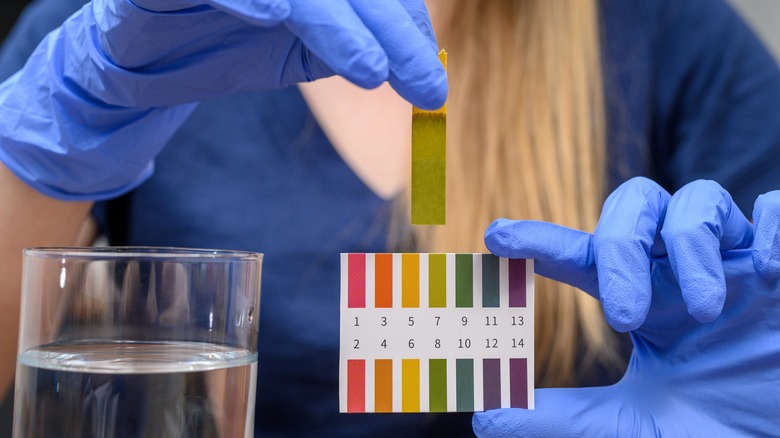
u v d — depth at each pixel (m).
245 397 0.40
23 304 0.40
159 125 0.51
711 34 0.66
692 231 0.45
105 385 0.38
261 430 0.60
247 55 0.47
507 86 0.62
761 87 0.64
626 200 0.46
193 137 0.62
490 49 0.63
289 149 0.62
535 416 0.44
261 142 0.62
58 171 0.52
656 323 0.48
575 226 0.61
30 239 0.54
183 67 0.47
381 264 0.44
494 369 0.44
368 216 0.62
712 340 0.47
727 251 0.47
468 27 0.63
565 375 0.61
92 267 0.39
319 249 0.61
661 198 0.47
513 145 0.62
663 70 0.66
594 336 0.61
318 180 0.62
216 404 0.39
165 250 0.41
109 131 0.51
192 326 0.39
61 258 0.39
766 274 0.45
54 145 0.51
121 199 0.63
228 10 0.41
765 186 0.63
